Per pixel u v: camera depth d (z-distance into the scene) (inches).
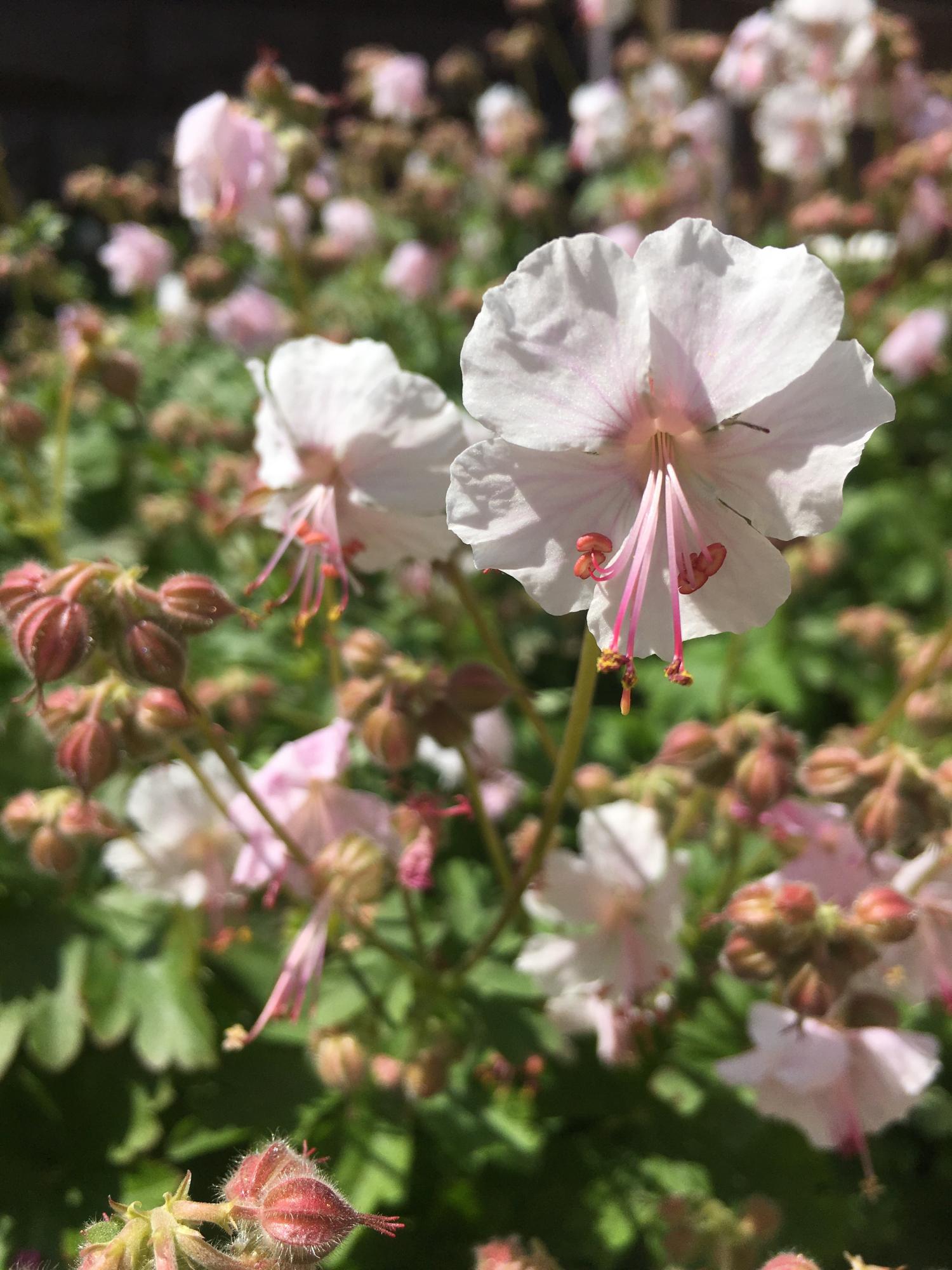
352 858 4.1
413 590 7.3
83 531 8.0
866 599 8.6
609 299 2.8
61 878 4.9
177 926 5.0
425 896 5.6
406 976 4.7
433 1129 4.4
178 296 10.1
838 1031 4.1
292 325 8.7
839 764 4.0
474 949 4.5
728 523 3.1
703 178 11.0
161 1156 4.8
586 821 4.4
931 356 9.2
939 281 10.4
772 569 3.1
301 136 6.7
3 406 6.2
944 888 4.1
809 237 9.8
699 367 2.9
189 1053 4.6
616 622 3.1
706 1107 4.7
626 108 11.5
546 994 4.6
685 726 4.3
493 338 2.8
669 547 3.0
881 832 3.9
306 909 5.1
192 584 3.5
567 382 2.9
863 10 9.2
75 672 3.9
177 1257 2.6
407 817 4.5
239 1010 5.0
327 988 4.6
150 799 4.7
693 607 3.2
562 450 2.9
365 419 3.8
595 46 15.2
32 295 14.0
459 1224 4.6
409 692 4.2
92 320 6.3
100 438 8.6
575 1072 4.8
